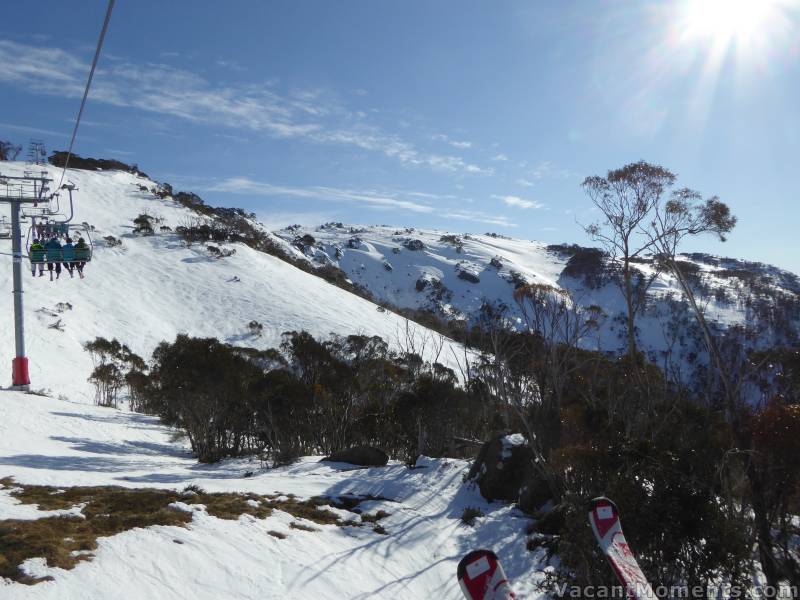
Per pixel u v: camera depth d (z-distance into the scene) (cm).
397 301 15875
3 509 631
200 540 600
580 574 516
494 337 1138
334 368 2572
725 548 516
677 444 708
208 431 1727
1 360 3781
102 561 503
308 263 10350
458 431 1652
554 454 675
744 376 772
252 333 5734
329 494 941
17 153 9944
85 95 780
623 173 1858
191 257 7450
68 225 1844
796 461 536
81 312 5328
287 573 580
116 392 3775
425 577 670
